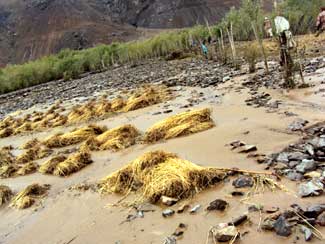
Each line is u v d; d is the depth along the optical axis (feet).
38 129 62.75
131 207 24.91
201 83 69.77
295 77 55.31
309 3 134.72
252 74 67.51
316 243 17.42
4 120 78.07
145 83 89.10
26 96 136.77
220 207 21.84
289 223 18.92
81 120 60.85
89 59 211.41
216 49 111.24
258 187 23.31
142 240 20.90
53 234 24.40
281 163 25.88
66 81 170.30
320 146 27.27
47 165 37.58
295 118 35.73
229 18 168.04
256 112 41.04
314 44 94.68
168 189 24.68
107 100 73.15
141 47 209.77
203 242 19.30
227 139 33.27
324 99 41.22
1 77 196.75
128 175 28.43
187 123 39.22
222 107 47.24
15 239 25.11
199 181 25.13
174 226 21.44
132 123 49.98
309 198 20.95
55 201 29.53
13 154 49.78
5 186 33.53
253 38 153.89
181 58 150.71
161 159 28.48
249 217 20.33
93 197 28.25
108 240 21.81
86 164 36.50
